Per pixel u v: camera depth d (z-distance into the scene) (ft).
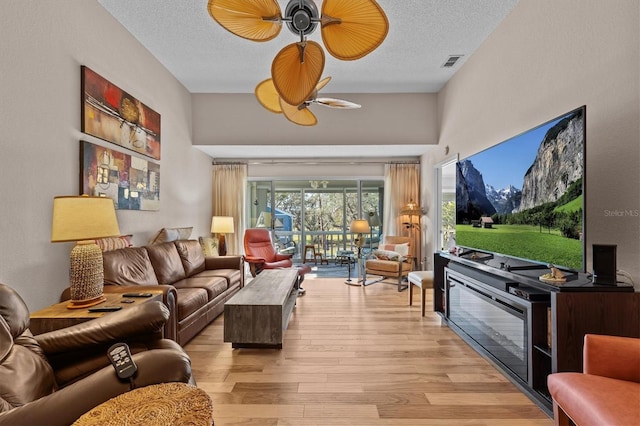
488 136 10.98
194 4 9.42
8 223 6.45
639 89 5.61
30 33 6.93
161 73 12.99
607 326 5.41
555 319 5.43
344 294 14.79
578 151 5.87
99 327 4.87
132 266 9.24
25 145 6.82
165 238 12.26
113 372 3.72
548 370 6.08
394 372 7.38
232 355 8.31
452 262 10.09
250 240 16.88
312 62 5.93
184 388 3.65
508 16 9.71
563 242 6.20
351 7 5.25
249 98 16.30
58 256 7.80
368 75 14.07
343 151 18.03
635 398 3.78
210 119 16.28
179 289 10.11
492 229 8.64
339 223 21.56
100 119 9.18
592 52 6.57
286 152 18.19
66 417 3.12
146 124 11.71
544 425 5.52
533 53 8.50
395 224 19.63
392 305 12.94
